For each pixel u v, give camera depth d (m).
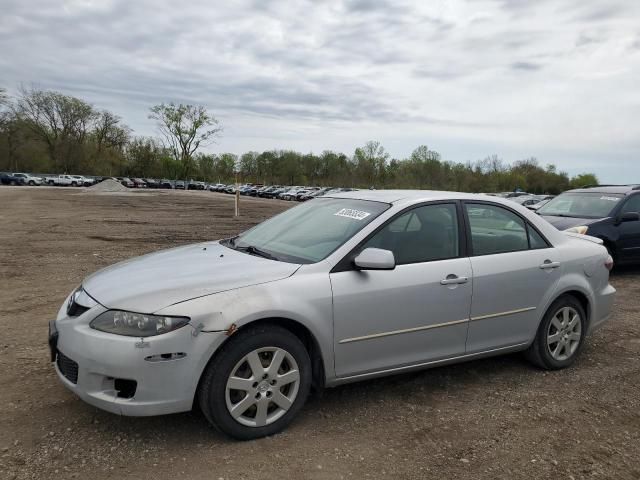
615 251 9.25
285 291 3.34
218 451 3.14
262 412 3.29
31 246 11.43
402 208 3.98
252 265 3.58
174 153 82.94
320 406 3.81
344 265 3.62
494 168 85.38
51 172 87.06
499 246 4.35
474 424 3.62
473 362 4.82
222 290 3.23
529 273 4.37
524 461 3.17
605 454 3.29
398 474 2.98
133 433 3.32
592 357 5.04
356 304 3.56
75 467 2.93
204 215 24.59
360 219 3.95
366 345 3.65
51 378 4.10
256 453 3.14
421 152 78.38
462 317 4.04
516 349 4.43
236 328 3.12
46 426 3.36
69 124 88.56
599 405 3.98
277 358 3.32
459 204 4.27
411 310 3.79
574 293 4.73
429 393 4.10
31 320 5.68
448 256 4.05
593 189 10.58
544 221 4.76
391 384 4.25
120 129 98.62
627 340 5.59
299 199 61.06
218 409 3.15
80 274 8.34
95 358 3.03
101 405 3.06
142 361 2.98
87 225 16.98
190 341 3.05
